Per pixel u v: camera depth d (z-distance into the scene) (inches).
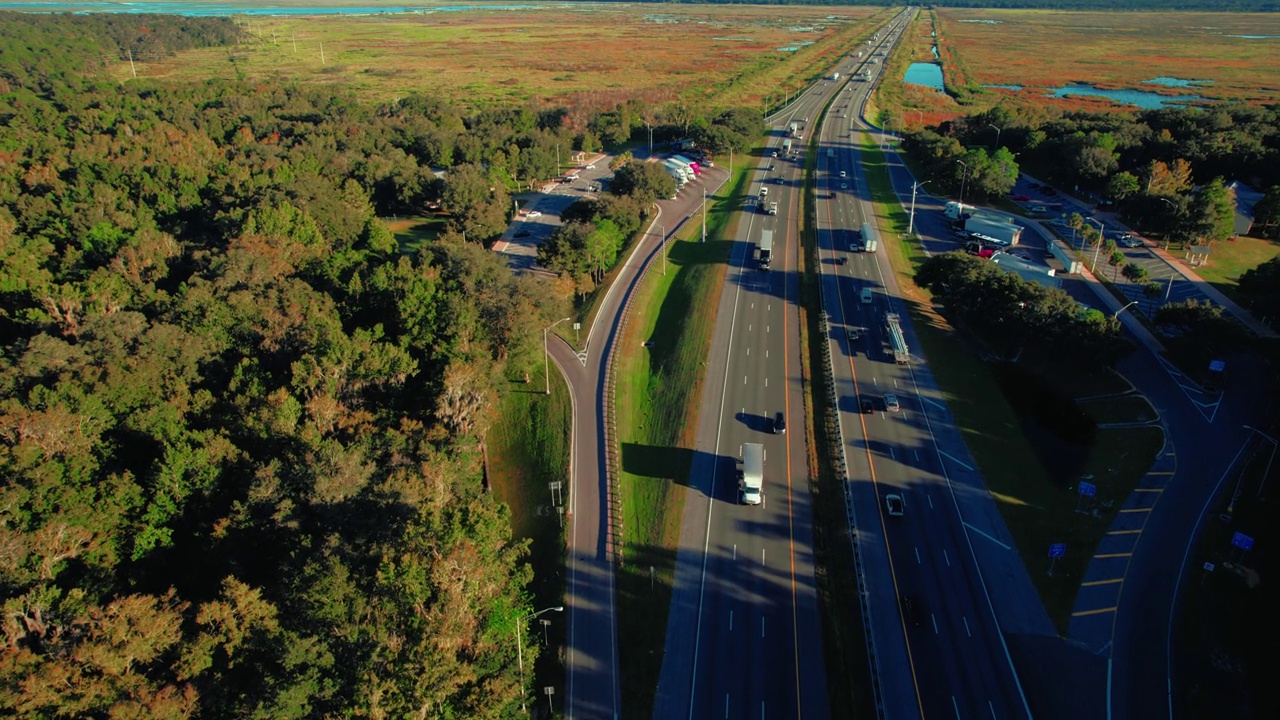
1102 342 4158.5
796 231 6830.7
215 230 6190.9
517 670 2503.7
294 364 3634.4
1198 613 2893.7
